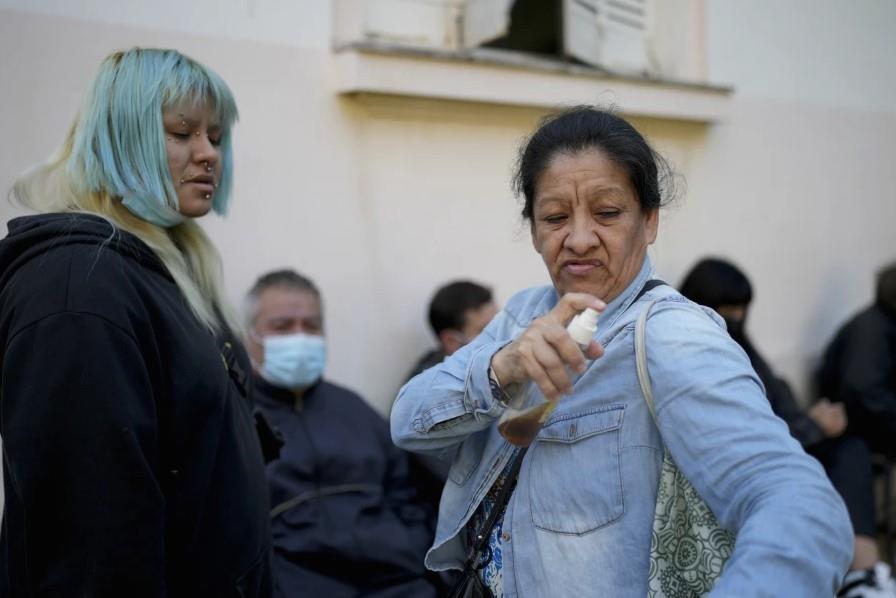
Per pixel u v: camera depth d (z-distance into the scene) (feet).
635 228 4.55
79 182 5.68
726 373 4.03
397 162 10.99
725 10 13.98
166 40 9.45
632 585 4.26
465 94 10.98
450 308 10.60
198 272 6.37
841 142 15.64
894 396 13.70
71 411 4.83
